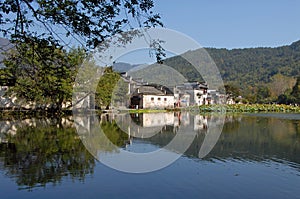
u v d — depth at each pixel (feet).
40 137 44.52
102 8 14.33
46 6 14.46
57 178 24.06
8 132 50.03
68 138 43.39
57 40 16.16
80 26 14.62
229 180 24.32
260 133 54.08
